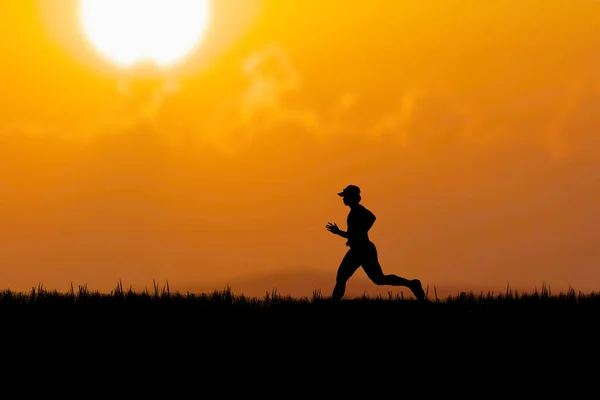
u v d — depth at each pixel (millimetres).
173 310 53906
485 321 52469
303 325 50938
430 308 54781
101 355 45562
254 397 40438
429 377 43250
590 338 49844
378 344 47812
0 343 47094
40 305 54656
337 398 40469
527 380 43219
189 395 40469
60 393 40250
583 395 41375
